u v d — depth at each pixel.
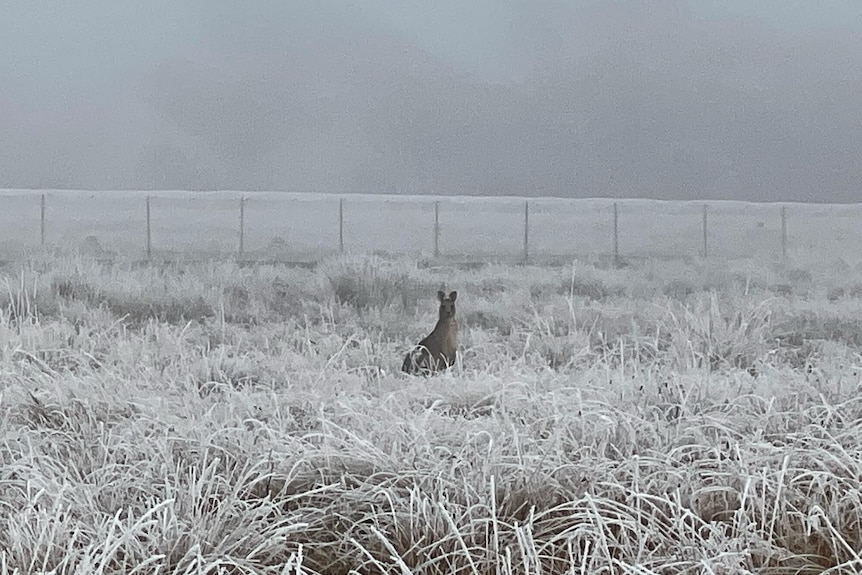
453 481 7.00
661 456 7.49
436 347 13.02
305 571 6.37
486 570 6.18
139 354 13.21
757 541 6.33
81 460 7.64
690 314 14.34
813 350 14.13
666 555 6.20
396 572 6.31
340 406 9.24
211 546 6.12
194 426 8.29
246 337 15.73
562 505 6.43
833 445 7.33
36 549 5.81
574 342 14.16
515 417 8.82
